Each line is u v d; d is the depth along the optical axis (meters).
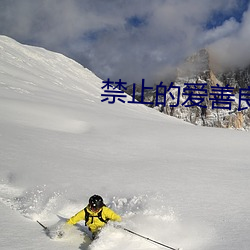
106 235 5.26
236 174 11.88
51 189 8.60
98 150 16.25
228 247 5.18
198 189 9.36
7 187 8.66
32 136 17.47
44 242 5.19
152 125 28.98
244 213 7.14
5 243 4.95
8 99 31.14
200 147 19.84
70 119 27.69
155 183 9.96
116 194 8.52
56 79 83.81
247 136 25.31
